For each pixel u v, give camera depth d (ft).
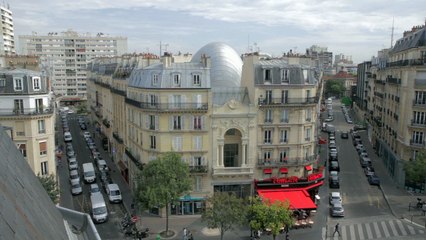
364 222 198.18
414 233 183.83
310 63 292.40
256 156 217.15
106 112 344.90
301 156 221.87
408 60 247.50
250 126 211.41
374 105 376.07
